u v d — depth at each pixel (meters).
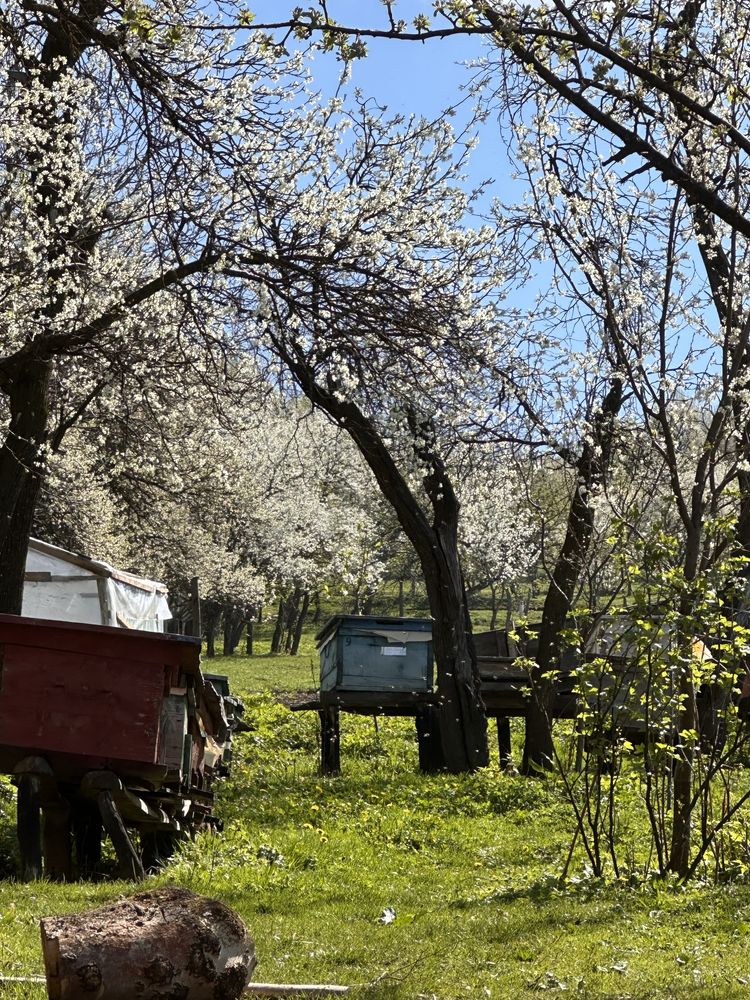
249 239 13.27
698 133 9.49
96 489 32.09
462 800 15.44
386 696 18.72
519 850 12.36
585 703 10.34
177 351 15.71
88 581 18.80
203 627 65.25
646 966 7.04
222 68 11.82
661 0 8.29
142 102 11.06
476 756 18.77
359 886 9.93
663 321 9.84
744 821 11.92
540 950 7.42
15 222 14.23
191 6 10.95
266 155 12.62
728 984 6.54
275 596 56.69
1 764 9.35
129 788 9.56
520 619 11.98
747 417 10.94
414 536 19.17
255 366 15.90
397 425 17.78
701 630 9.69
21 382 14.69
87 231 15.32
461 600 19.17
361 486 43.94
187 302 13.77
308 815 13.75
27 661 9.31
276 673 47.06
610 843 10.39
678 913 8.70
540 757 18.91
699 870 10.51
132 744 9.26
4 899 7.88
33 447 14.62
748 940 7.81
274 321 13.57
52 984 4.86
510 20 7.11
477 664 19.28
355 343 13.98
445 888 10.19
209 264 13.24
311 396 15.61
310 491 51.56
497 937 7.83
